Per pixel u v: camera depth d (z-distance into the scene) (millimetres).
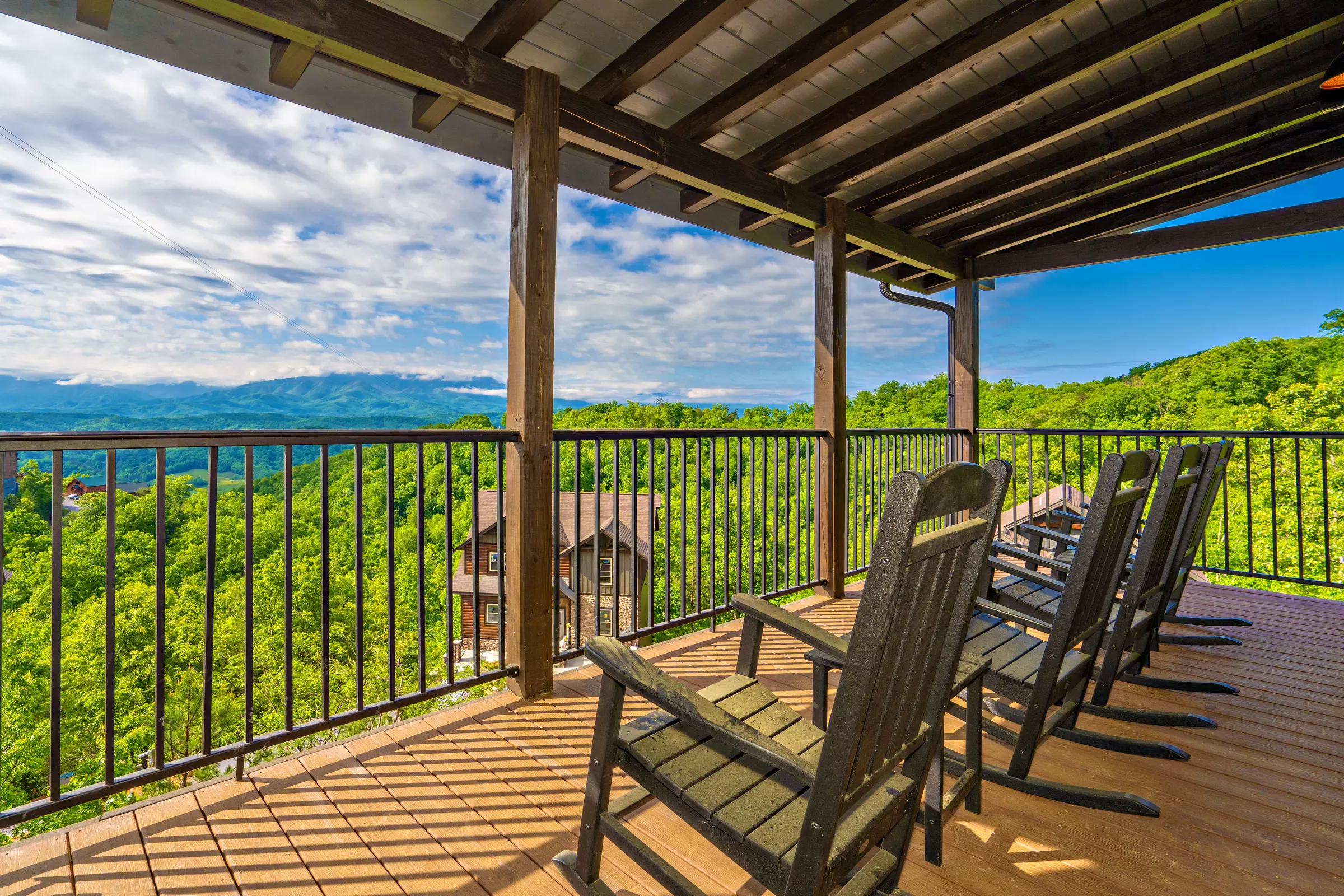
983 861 1639
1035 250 5383
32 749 14125
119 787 1741
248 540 1925
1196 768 2084
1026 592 2549
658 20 2686
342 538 17312
